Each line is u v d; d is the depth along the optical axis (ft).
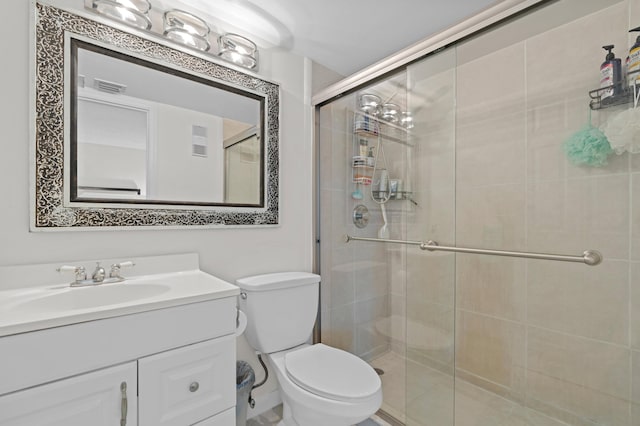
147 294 3.69
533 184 4.50
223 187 4.91
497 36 4.23
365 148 5.87
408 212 5.51
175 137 4.42
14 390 2.25
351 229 6.22
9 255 3.26
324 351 4.76
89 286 3.47
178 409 3.02
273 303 4.72
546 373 4.57
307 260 6.09
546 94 4.31
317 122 6.25
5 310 2.70
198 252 4.66
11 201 3.27
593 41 3.80
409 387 5.30
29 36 3.34
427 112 5.10
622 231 3.76
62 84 3.52
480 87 4.99
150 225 4.16
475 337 5.32
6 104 3.24
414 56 4.70
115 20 3.91
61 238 3.56
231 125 5.00
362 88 5.61
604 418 4.04
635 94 3.43
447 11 4.82
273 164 5.53
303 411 3.89
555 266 4.42
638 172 3.61
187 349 3.09
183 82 4.50
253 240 5.32
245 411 4.47
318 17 4.96
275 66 5.66
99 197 3.79
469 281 5.34
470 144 4.97
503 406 4.99
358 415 3.51
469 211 5.02
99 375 2.58
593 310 4.08
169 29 4.26
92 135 3.74
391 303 5.75
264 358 5.30
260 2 4.58
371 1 4.59
